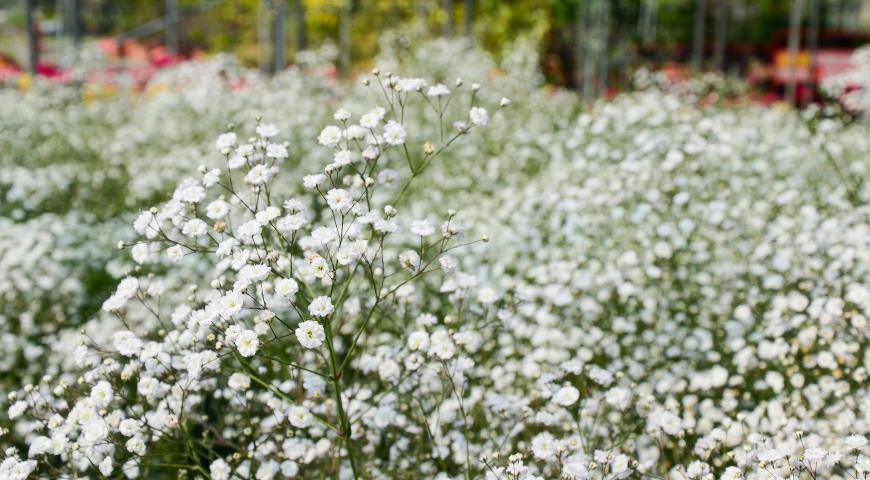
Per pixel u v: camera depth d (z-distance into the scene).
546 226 0.78
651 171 0.74
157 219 0.46
